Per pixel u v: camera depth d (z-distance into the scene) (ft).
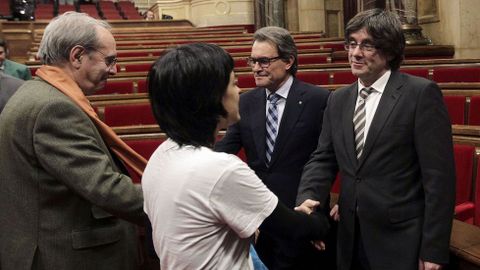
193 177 3.95
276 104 7.65
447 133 5.56
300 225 4.25
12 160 5.44
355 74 5.87
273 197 4.13
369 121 5.96
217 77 4.12
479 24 25.46
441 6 26.55
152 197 4.20
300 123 7.45
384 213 5.71
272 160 7.50
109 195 5.29
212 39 28.78
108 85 16.19
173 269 4.08
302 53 22.99
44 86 5.54
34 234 5.45
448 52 25.73
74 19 5.78
